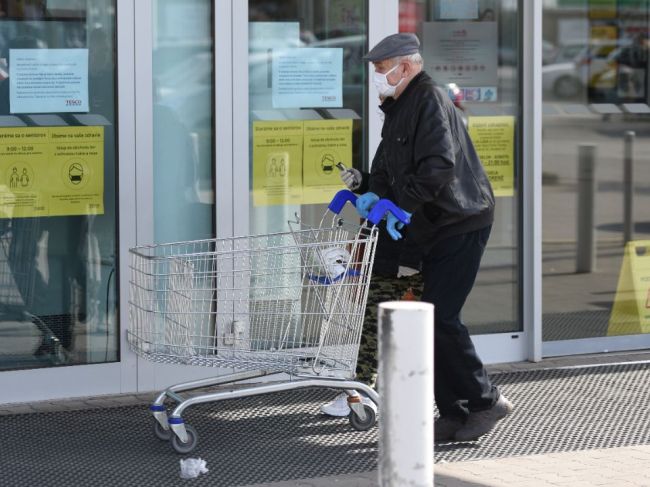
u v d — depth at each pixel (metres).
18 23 18.39
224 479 15.87
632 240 22.72
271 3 19.89
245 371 17.81
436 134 16.11
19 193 18.67
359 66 20.58
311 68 20.22
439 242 16.67
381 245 17.27
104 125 19.02
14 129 18.52
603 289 22.56
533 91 21.52
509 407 17.33
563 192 22.16
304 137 20.27
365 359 17.56
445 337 16.80
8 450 16.88
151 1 19.14
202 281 16.80
